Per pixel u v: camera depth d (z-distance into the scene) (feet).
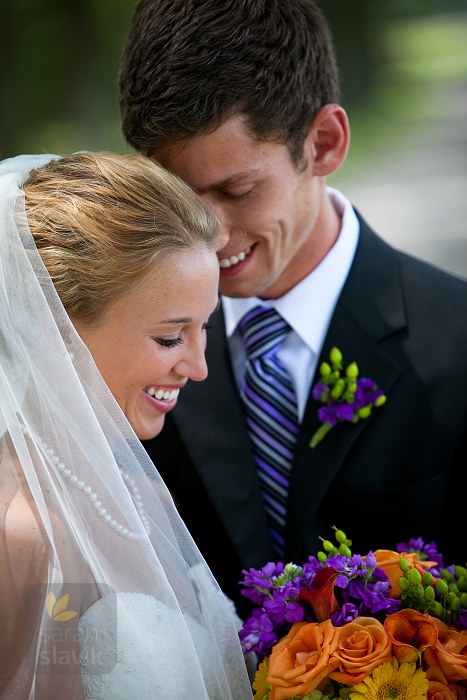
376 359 16.94
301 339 17.33
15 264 13.00
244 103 14.75
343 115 16.29
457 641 12.85
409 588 13.33
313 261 17.20
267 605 13.55
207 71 14.56
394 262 17.83
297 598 13.64
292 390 17.38
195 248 13.67
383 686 12.42
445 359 16.96
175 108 14.62
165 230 13.41
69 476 12.92
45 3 105.70
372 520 16.98
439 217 74.33
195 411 17.48
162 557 13.60
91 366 13.19
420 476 16.89
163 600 13.14
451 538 17.90
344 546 13.89
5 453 12.99
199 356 14.35
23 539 12.51
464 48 210.79
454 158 98.73
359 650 12.66
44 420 12.93
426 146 107.55
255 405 17.43
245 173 15.14
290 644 13.03
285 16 15.30
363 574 13.46
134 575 13.07
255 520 17.17
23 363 12.97
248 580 14.12
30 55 106.93
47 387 12.97
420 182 87.92
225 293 16.57
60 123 108.58
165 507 13.78
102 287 13.25
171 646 12.88
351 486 16.87
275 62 14.97
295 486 16.92
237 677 13.76
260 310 17.52
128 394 14.05
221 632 13.83
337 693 13.08
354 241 17.62
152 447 17.80
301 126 15.72
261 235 15.79
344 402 16.62
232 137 14.87
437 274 17.85
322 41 16.19
